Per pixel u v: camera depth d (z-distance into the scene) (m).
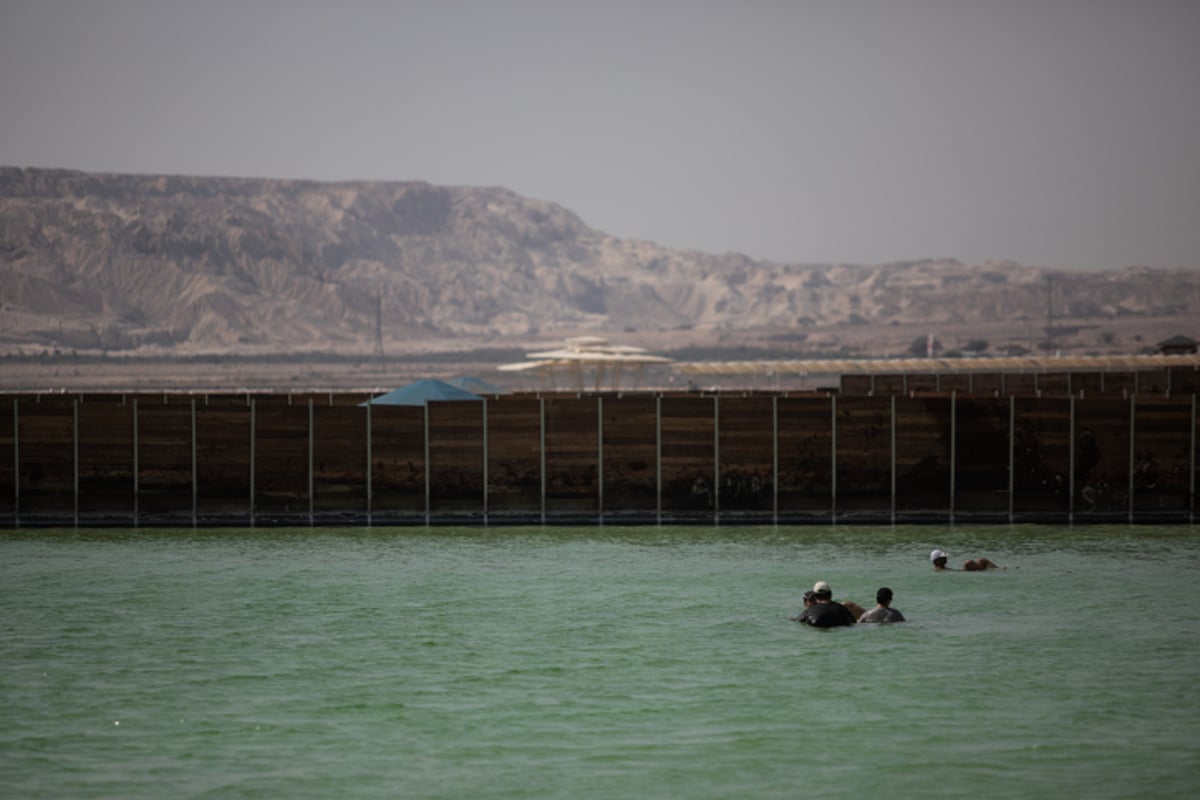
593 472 153.25
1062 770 71.31
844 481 153.25
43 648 97.62
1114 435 154.50
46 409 153.88
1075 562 132.00
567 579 124.25
